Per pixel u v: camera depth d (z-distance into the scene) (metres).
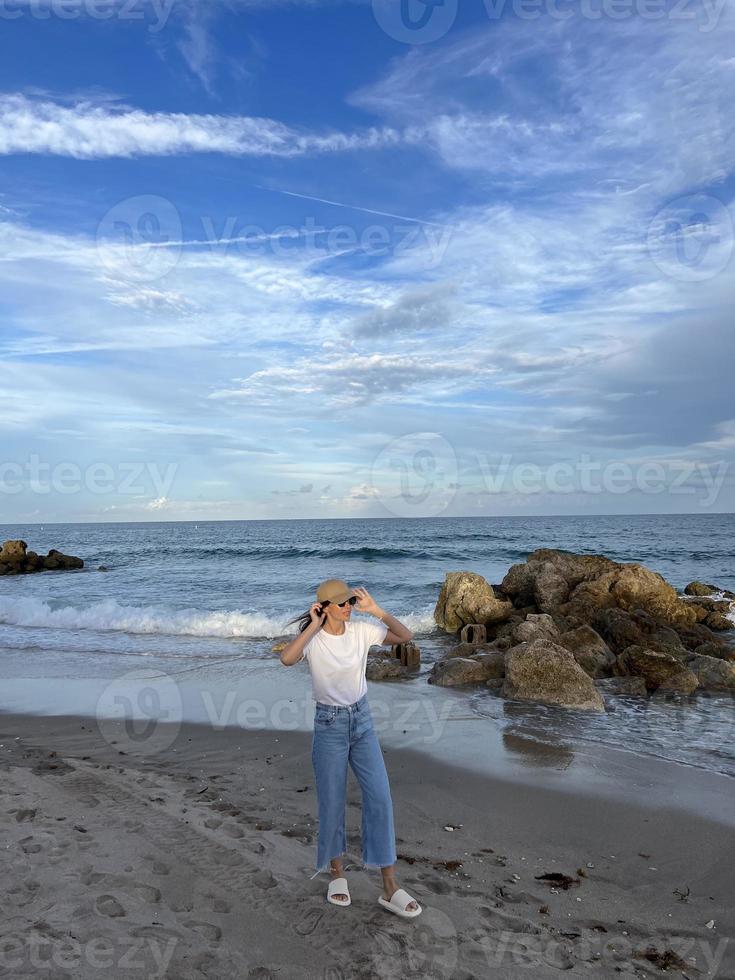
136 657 11.91
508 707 8.65
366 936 3.33
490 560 33.69
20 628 15.61
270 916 3.47
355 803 5.38
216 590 23.72
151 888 3.66
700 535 55.12
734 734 7.55
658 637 11.81
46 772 5.98
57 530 130.75
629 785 5.96
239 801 5.39
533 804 5.52
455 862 4.42
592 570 15.23
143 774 6.00
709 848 4.71
